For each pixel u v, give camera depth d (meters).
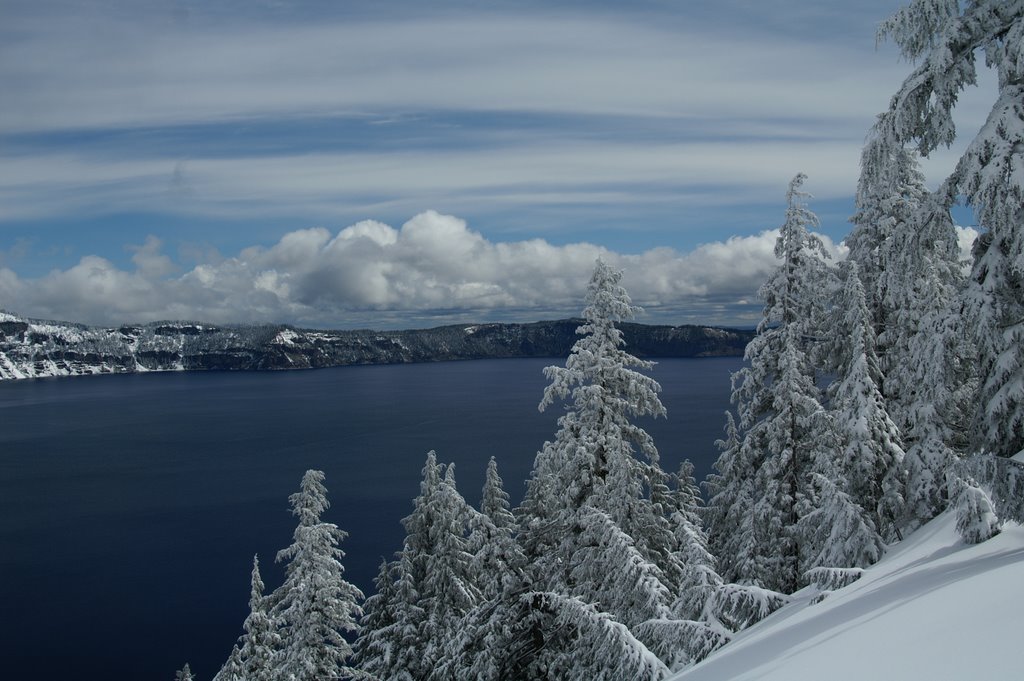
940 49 9.34
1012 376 10.08
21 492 122.19
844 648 5.78
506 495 30.66
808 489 19.88
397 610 28.28
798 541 18.88
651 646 10.82
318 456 149.50
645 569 11.69
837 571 10.38
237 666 25.14
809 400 19.67
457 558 27.66
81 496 118.25
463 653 17.06
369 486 115.12
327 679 24.88
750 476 22.64
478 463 128.50
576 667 11.03
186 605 68.69
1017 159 8.56
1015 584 5.72
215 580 75.31
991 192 8.94
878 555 12.95
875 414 16.28
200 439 184.38
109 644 60.53
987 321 9.98
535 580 18.48
